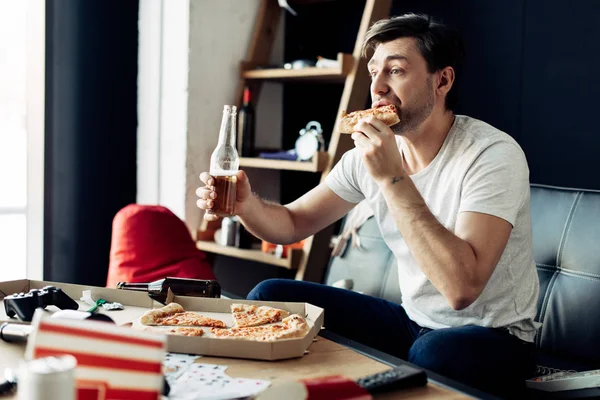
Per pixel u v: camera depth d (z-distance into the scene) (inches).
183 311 60.6
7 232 132.5
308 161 118.3
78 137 131.8
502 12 108.5
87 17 130.6
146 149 136.6
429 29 72.6
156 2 131.9
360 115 71.6
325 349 55.3
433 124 74.5
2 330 54.2
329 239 119.2
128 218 109.0
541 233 85.7
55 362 30.3
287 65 125.1
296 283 78.0
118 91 135.5
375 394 45.3
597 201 82.2
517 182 68.4
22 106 131.2
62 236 132.0
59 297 58.3
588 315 78.4
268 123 136.9
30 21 126.8
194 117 128.3
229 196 68.5
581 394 62.3
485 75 111.7
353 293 80.4
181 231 111.9
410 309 77.6
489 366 62.2
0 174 130.8
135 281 105.5
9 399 42.4
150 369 37.4
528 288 72.9
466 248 63.7
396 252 78.5
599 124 98.0
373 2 111.0
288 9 130.2
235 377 47.2
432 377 48.9
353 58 113.0
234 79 133.3
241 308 60.6
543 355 80.4
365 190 80.7
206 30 128.0
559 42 102.0
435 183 74.0
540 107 104.9
